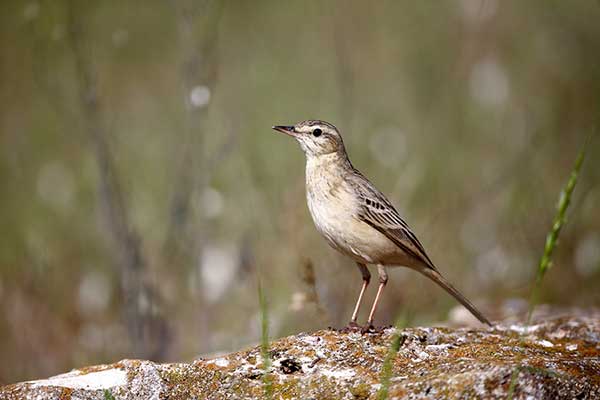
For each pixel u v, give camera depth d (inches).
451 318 474.3
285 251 533.6
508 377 241.0
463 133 704.4
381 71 832.9
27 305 534.9
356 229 366.9
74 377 270.1
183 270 533.3
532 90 773.3
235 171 635.5
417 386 245.8
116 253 499.2
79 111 626.8
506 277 561.6
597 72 756.6
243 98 727.7
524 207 607.8
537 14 836.0
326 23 874.1
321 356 285.9
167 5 975.6
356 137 680.4
